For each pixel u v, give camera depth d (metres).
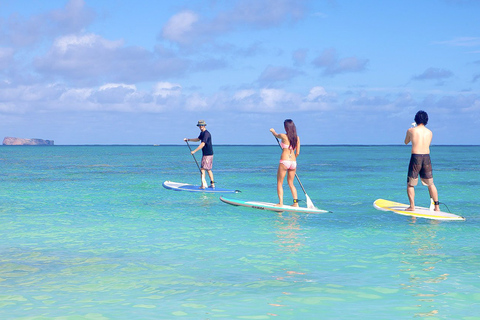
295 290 5.29
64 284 5.51
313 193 16.88
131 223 10.02
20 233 8.80
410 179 11.41
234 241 8.07
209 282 5.60
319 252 7.22
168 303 4.84
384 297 5.03
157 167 37.72
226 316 4.46
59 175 27.17
